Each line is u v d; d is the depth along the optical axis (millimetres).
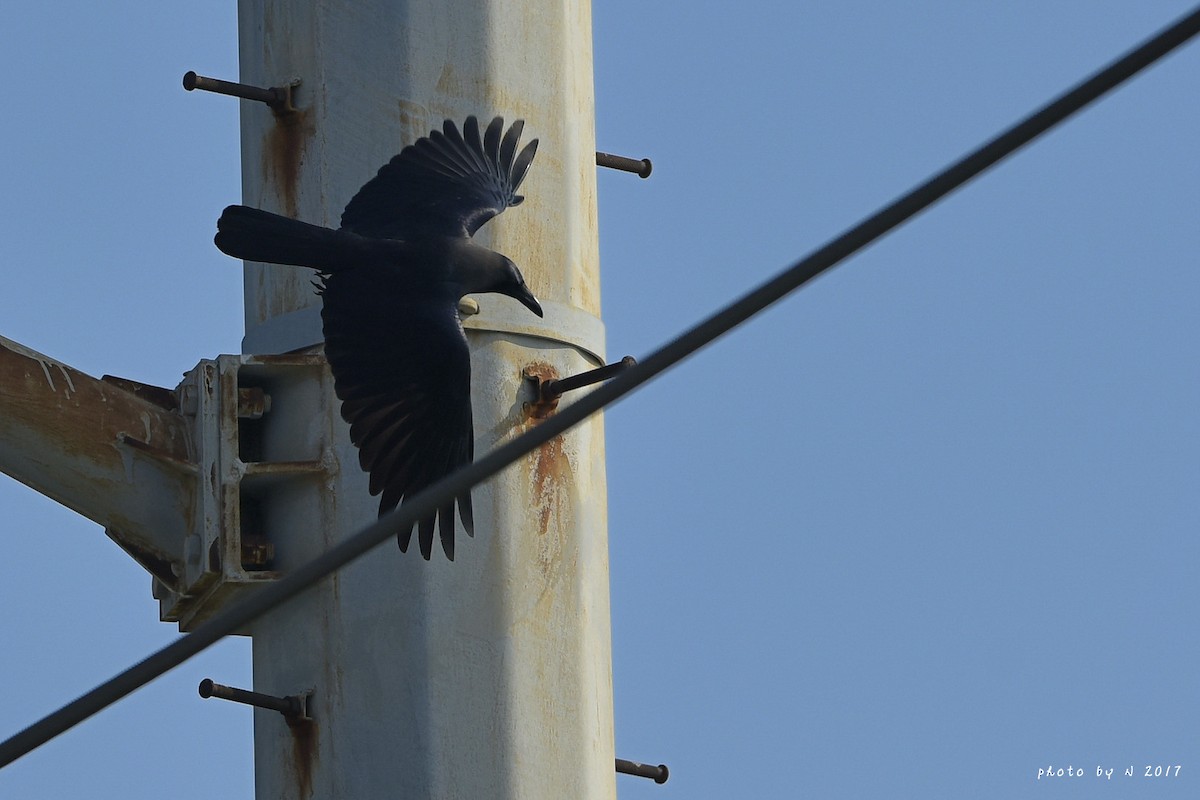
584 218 16531
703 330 8141
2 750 8484
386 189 14305
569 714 15383
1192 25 7277
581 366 16062
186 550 15344
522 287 13836
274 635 15477
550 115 16359
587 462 15977
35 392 15156
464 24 16109
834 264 7895
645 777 16516
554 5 16609
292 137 15984
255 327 15953
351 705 15016
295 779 15148
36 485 15328
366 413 13039
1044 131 7492
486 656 15156
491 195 14445
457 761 14945
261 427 15750
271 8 16297
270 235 13242
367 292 13320
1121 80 7371
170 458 15484
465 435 13203
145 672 8477
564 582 15562
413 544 15219
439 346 13234
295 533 15422
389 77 15891
